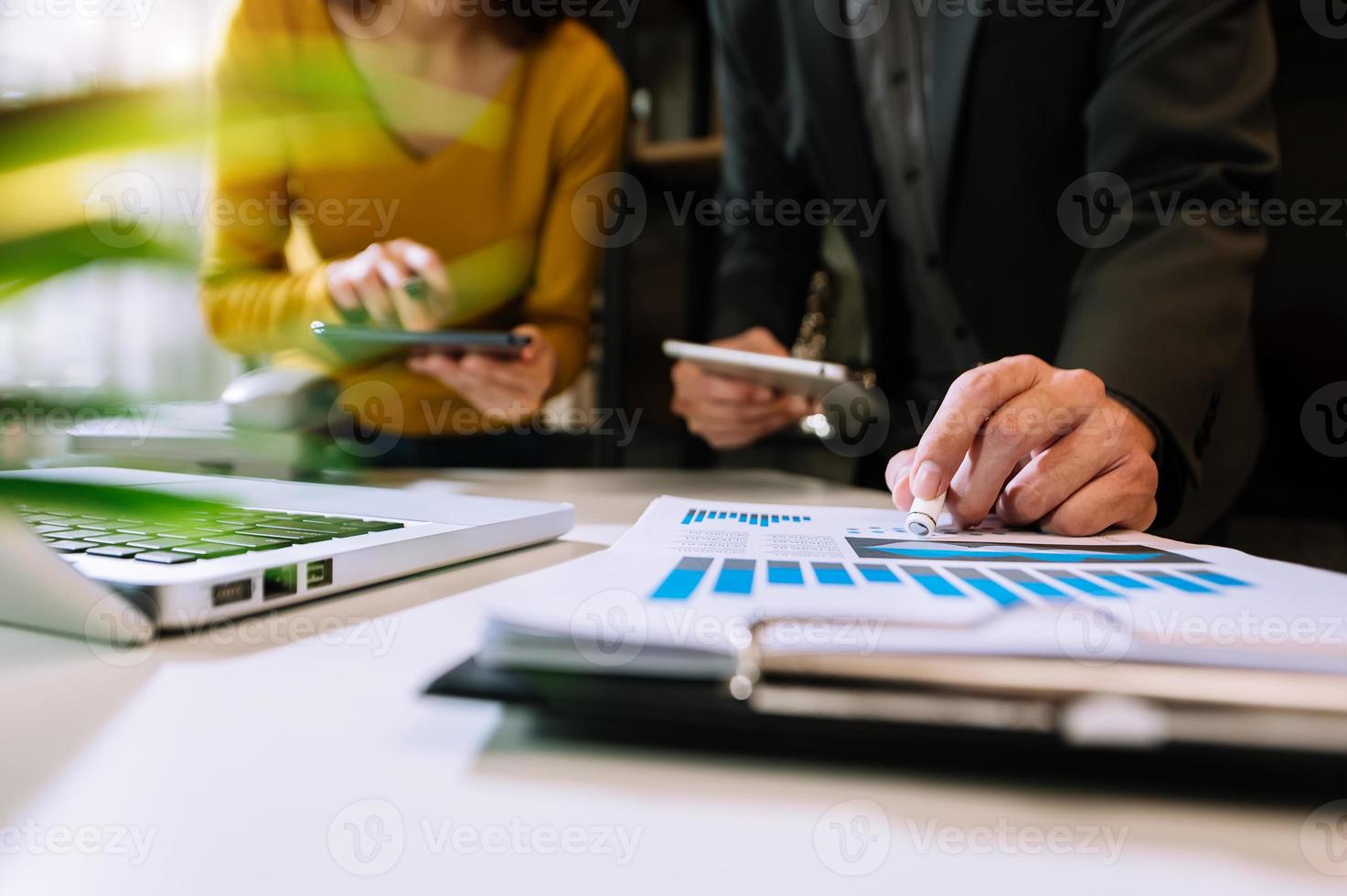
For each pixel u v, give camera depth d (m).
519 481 0.80
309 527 0.33
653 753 0.18
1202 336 0.54
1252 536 1.22
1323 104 1.17
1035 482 0.43
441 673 0.19
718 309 1.17
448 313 0.83
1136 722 0.16
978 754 0.17
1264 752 0.16
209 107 0.19
